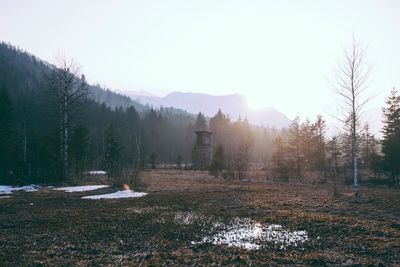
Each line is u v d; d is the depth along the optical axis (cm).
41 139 5075
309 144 5784
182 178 4969
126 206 2202
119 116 12738
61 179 3906
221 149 7012
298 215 1850
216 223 1653
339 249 1191
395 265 1020
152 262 1042
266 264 1022
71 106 4388
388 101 4856
